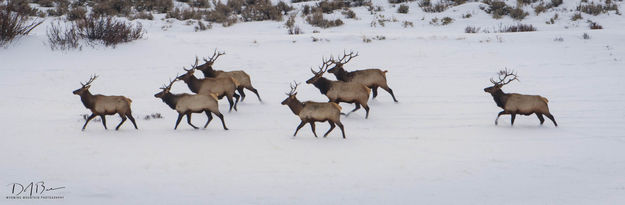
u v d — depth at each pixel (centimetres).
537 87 5153
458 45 6875
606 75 5541
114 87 5072
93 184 2591
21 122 3897
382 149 3353
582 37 7144
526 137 3659
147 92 4984
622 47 6669
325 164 3020
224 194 2500
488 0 10044
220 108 4531
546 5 9725
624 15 9138
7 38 6038
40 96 4716
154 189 2545
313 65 6025
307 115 3559
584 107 4456
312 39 7012
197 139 3519
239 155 3161
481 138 3634
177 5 10181
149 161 3000
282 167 2945
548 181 2788
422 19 9094
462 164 3064
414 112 4388
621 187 2697
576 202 2478
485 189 2647
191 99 3738
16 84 4975
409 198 2500
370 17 9275
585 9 9325
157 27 8444
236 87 4419
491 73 5716
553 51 6556
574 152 3319
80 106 4497
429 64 6088
